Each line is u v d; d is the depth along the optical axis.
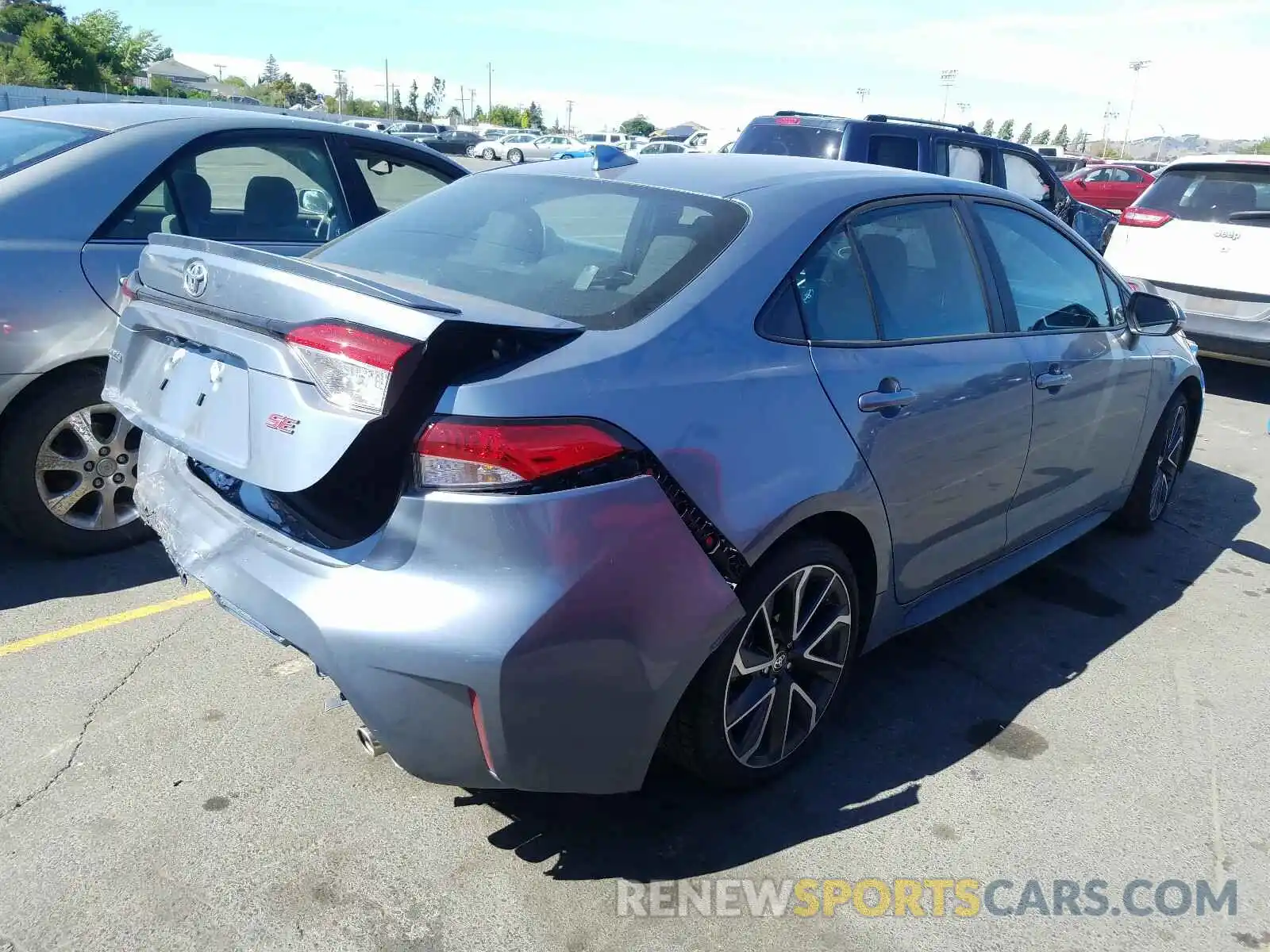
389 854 2.62
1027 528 3.95
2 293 3.77
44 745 2.99
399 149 5.37
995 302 3.63
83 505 4.25
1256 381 9.05
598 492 2.25
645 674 2.36
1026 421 3.63
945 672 3.69
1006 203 3.88
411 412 2.21
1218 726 3.41
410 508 2.21
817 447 2.73
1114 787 3.04
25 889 2.43
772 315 2.78
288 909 2.42
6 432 3.92
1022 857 2.72
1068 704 3.51
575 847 2.68
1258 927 2.51
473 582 2.19
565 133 57.94
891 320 3.17
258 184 4.69
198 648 3.60
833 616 2.98
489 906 2.46
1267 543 5.12
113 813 2.72
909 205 3.38
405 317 2.17
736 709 2.72
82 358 3.96
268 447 2.33
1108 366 4.14
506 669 2.18
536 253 2.91
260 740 3.07
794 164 3.39
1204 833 2.85
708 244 2.81
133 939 2.31
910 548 3.23
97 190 4.10
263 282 2.42
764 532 2.55
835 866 2.66
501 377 2.23
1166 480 5.14
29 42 61.22
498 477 2.17
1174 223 8.21
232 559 2.51
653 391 2.40
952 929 2.46
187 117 4.61
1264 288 7.73
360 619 2.23
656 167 3.29
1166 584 4.56
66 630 3.67
